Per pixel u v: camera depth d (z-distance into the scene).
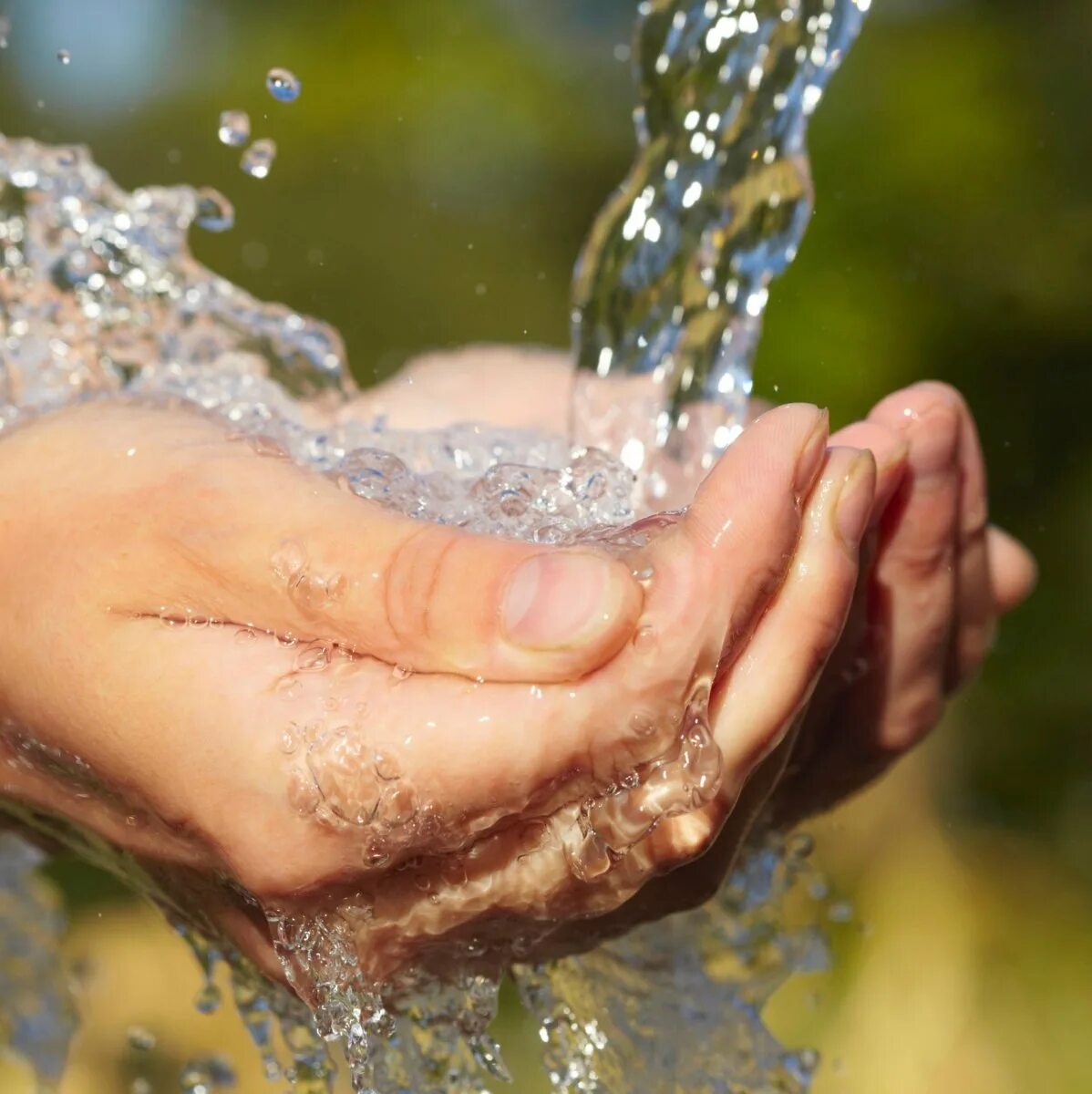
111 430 0.60
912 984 1.38
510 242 1.76
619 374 0.69
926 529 0.61
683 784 0.55
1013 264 1.71
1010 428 1.70
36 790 0.62
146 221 0.72
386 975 0.58
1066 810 1.62
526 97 2.07
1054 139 1.78
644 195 0.70
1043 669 1.69
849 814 1.34
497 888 0.57
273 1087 1.14
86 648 0.58
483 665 0.55
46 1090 0.83
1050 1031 1.40
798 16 0.69
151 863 0.61
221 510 0.57
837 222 1.72
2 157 0.71
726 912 0.65
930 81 1.81
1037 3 1.86
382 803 0.56
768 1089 0.65
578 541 0.56
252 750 0.57
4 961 0.81
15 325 0.69
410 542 0.56
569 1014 0.63
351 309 1.42
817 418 0.55
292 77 0.69
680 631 0.54
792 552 0.55
